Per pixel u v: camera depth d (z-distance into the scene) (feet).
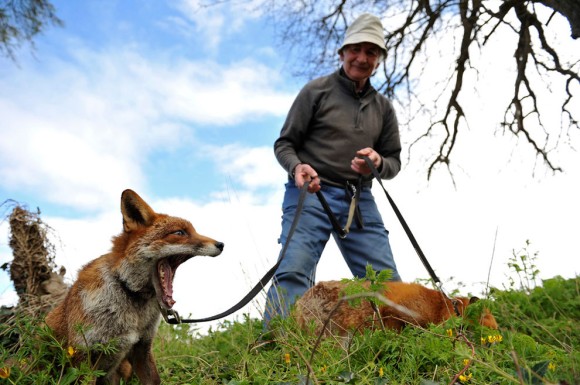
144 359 4.19
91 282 3.89
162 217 4.19
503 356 3.84
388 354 4.00
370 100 6.34
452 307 4.86
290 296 5.59
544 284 6.97
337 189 6.10
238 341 5.59
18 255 6.27
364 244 6.09
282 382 3.62
